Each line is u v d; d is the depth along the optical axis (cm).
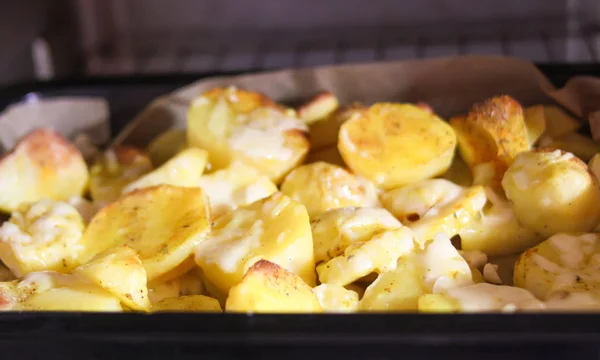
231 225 50
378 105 56
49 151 58
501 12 79
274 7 81
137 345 41
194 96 62
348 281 48
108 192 57
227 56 83
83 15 81
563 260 48
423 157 54
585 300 45
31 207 53
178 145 61
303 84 62
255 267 44
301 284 45
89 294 46
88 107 64
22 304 46
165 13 82
